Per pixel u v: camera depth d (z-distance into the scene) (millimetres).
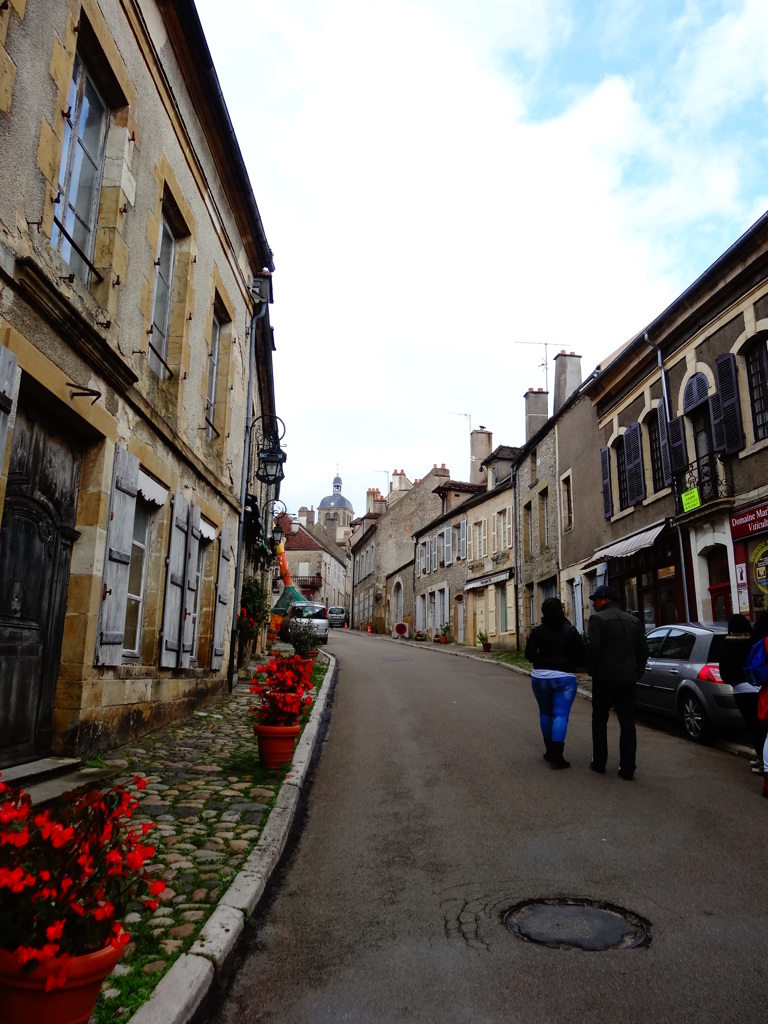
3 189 5285
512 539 27859
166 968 3291
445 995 3273
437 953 3676
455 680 16234
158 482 9062
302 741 8758
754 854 5020
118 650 7508
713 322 14211
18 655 6059
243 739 8758
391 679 16500
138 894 2691
